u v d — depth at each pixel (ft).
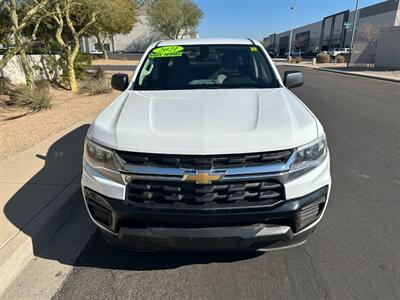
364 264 9.05
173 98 9.81
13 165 15.29
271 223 7.52
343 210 11.87
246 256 9.45
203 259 9.36
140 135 7.54
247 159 7.18
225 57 12.50
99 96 40.88
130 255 9.57
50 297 8.04
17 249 9.07
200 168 7.10
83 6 43.98
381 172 15.25
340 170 15.51
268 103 9.20
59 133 21.02
